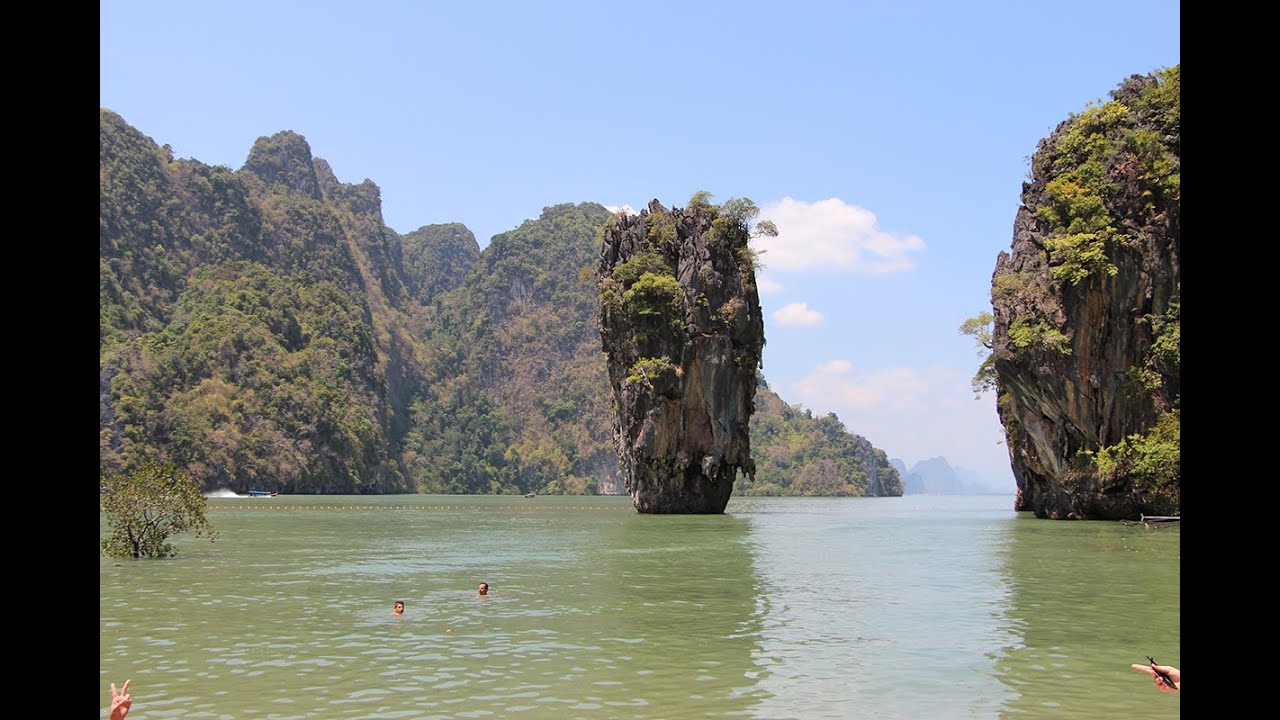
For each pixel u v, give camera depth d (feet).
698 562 119.96
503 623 70.49
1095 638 63.93
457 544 152.15
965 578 99.76
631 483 261.65
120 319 575.38
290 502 400.47
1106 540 149.48
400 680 51.29
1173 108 196.85
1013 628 68.03
